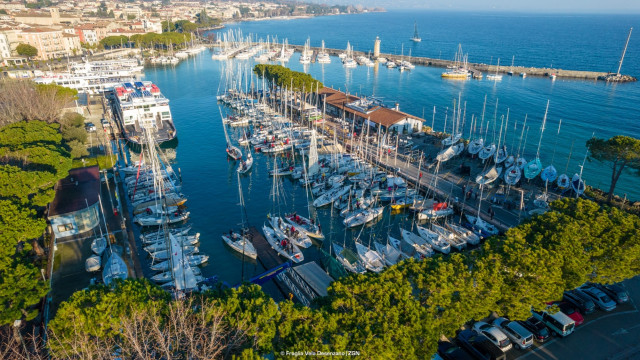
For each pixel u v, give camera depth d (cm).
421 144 11912
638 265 4616
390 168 10275
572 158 11488
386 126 12362
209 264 6975
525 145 12456
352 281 4056
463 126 14112
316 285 5928
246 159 11438
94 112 15275
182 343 3384
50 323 3447
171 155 11862
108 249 6706
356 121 13862
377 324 3506
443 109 16375
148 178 9638
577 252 4491
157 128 13038
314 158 9888
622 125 14188
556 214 5097
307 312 3584
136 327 3191
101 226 7431
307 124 13775
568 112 15738
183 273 6259
